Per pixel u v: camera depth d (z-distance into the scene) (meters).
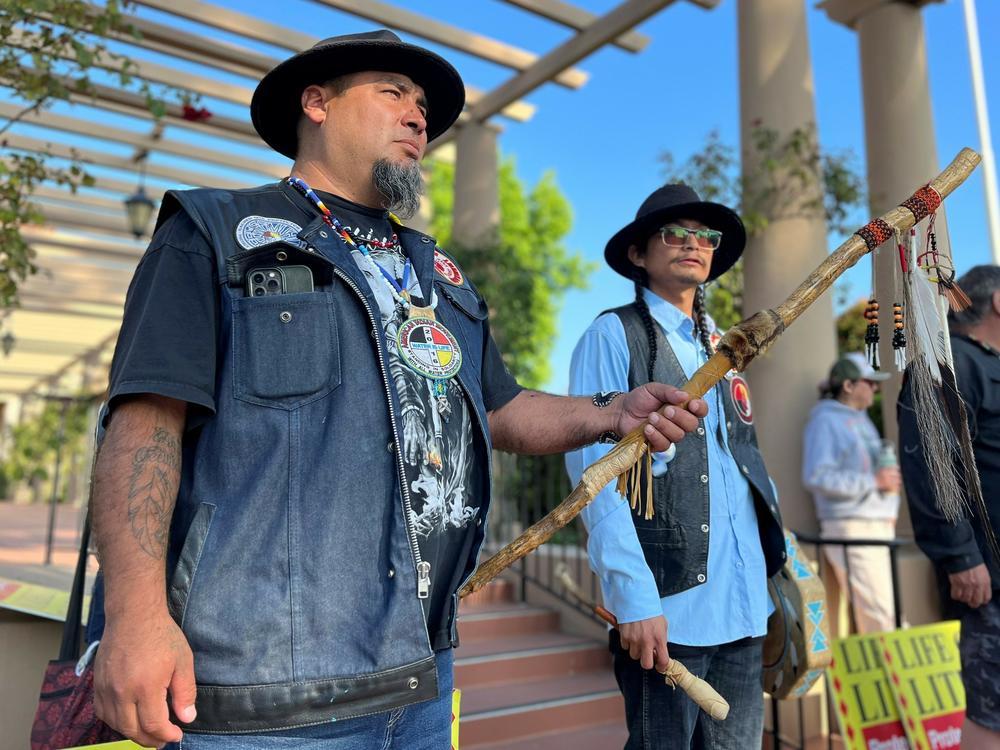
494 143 7.58
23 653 2.22
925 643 3.40
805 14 5.35
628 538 1.87
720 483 2.02
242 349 1.15
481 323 1.59
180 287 1.13
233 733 1.06
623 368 2.08
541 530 1.49
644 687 1.90
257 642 1.07
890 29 5.48
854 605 4.07
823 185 5.04
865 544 3.43
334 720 1.10
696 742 2.04
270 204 1.30
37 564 3.27
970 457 1.80
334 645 1.10
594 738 3.67
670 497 1.94
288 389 1.15
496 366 1.68
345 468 1.16
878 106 5.46
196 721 1.06
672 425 1.46
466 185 7.47
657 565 1.92
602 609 1.92
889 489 4.07
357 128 1.39
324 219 1.33
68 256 11.50
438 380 1.32
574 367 2.18
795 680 2.28
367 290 1.27
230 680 1.06
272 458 1.12
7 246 3.47
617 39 6.16
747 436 2.16
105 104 6.68
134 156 8.38
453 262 1.59
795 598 2.30
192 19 5.86
